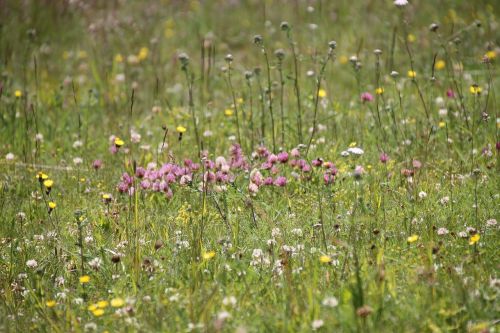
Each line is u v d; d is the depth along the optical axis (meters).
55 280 6.77
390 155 8.99
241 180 8.27
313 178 8.23
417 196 7.68
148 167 8.59
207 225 7.38
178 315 5.80
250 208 7.57
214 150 9.41
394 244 6.76
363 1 14.95
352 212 7.31
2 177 9.13
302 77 12.10
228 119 10.43
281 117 9.67
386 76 11.62
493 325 5.61
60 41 14.32
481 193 7.65
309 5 15.27
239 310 5.89
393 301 5.83
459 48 11.71
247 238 7.06
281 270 6.41
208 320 5.78
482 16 13.36
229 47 14.52
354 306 5.62
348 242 6.75
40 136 10.09
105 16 15.21
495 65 11.84
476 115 9.69
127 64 13.36
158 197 8.10
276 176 8.30
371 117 10.13
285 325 5.56
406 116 9.98
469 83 10.94
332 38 13.32
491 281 6.02
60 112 11.29
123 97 11.98
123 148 9.77
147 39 14.42
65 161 9.58
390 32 13.41
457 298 5.82
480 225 7.05
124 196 8.14
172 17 15.83
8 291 6.62
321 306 5.86
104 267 6.77
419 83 11.22
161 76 12.84
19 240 7.48
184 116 10.42
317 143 9.34
